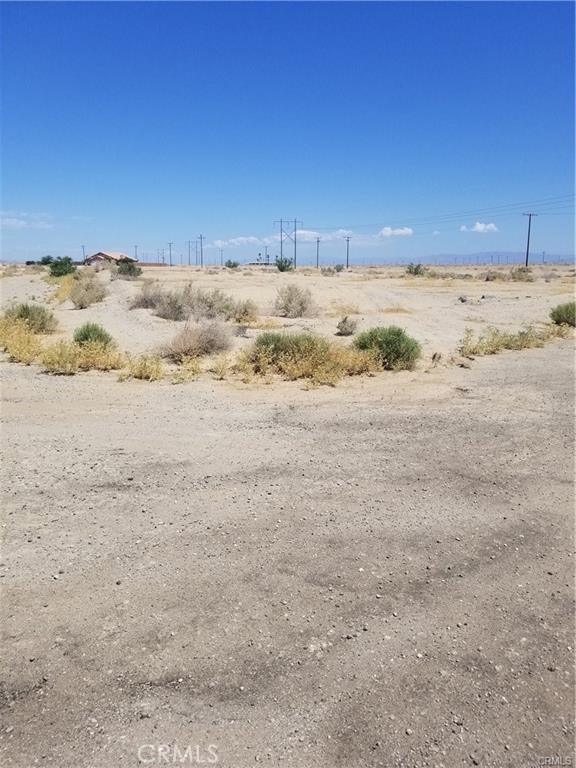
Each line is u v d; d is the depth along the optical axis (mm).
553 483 6453
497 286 54562
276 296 34469
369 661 3459
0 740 2834
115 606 3953
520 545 4996
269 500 5785
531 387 11930
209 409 9594
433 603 4086
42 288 42188
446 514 5582
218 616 3863
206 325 16719
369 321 24719
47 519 5242
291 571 4453
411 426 8734
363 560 4656
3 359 13953
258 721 2984
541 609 4051
